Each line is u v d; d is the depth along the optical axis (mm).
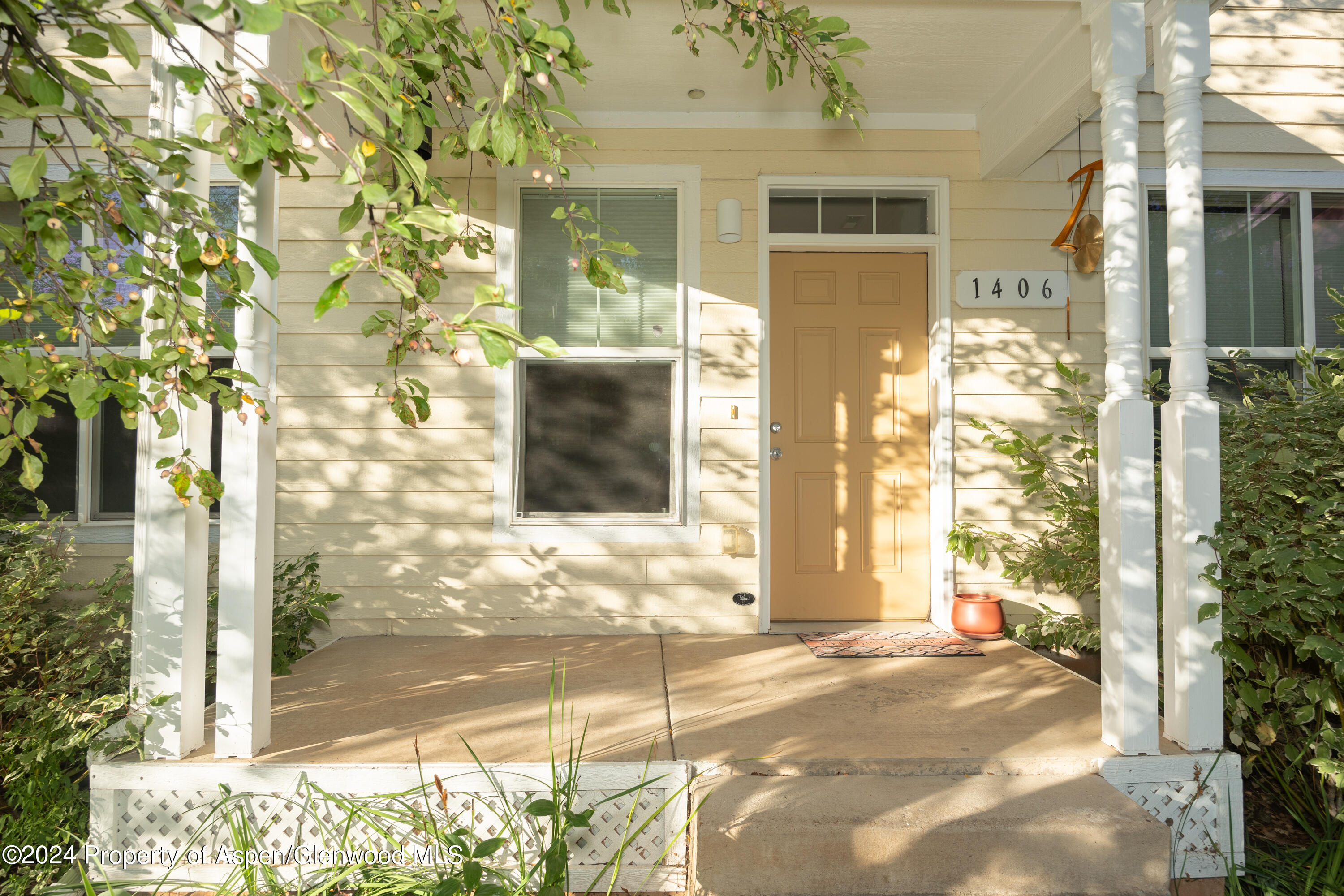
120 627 3201
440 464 4320
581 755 2355
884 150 4441
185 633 2418
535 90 1926
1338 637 2535
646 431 4383
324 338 4312
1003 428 4441
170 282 1779
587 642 4090
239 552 2422
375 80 1329
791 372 4562
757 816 2174
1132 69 2602
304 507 4289
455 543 4301
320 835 2365
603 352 4340
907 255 4598
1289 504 2898
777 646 3998
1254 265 4523
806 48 3314
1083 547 4023
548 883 2029
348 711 2910
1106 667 2594
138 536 2385
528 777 2361
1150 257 4492
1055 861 2148
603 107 4340
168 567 2391
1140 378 2609
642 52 3707
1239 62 4523
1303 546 2729
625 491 4375
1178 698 2559
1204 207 4539
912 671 3500
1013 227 4465
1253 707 2682
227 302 1690
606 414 4379
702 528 4316
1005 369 4465
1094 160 4473
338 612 4262
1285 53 4531
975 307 4453
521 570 4297
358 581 4277
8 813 2779
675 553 4309
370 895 2178
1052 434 4410
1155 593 2523
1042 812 2217
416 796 2355
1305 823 2654
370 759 2420
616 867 2199
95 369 1587
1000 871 2145
